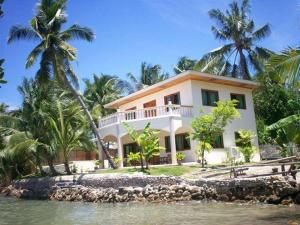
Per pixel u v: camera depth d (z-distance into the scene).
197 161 29.23
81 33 33.19
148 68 52.75
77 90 34.72
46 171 38.16
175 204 18.09
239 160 29.59
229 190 17.73
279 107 38.91
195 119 26.45
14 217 18.09
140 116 30.31
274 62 13.70
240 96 34.12
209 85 31.75
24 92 34.53
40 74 32.25
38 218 17.11
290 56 13.45
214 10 44.41
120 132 30.55
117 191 21.80
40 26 32.44
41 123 32.28
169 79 30.72
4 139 33.59
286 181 15.88
